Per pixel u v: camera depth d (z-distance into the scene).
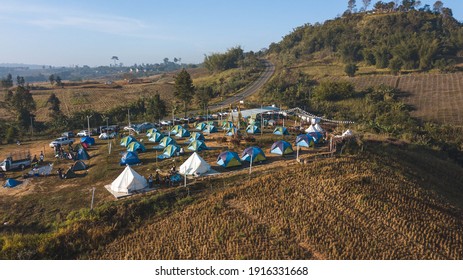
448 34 171.00
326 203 30.17
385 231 26.48
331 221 27.52
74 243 26.83
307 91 117.12
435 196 34.09
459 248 25.28
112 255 25.53
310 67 158.62
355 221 27.69
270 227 27.28
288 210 29.30
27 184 39.81
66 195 36.00
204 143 50.69
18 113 79.88
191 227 27.84
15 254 25.28
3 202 35.00
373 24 188.88
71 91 127.12
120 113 93.94
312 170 36.44
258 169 39.19
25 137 72.38
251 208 29.92
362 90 113.00
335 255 23.66
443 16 197.38
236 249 24.69
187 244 25.73
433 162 50.94
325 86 110.06
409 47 134.12
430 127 79.00
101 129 72.19
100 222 29.41
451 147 67.06
